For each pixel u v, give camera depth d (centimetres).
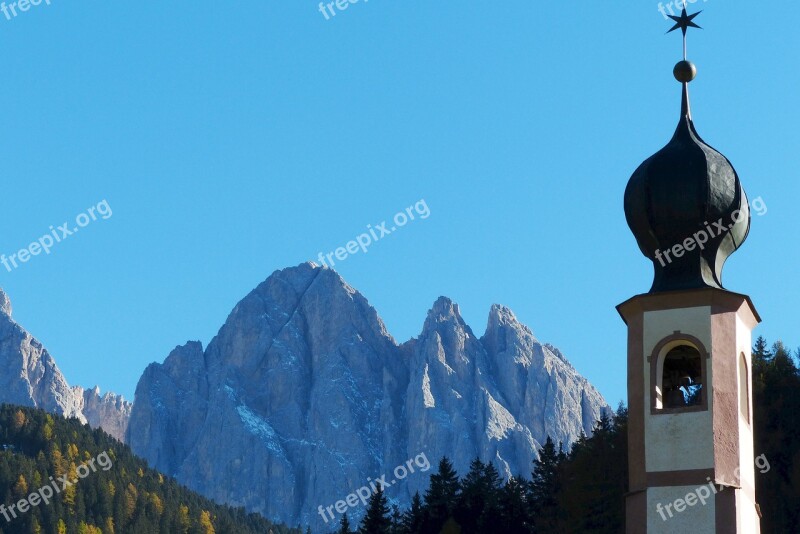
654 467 5006
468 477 13062
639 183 5316
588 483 10362
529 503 12256
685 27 5544
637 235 5362
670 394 5234
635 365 5147
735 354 5084
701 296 5119
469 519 12362
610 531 10106
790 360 10338
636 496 5003
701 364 5075
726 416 5003
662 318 5147
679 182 5244
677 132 5391
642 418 5075
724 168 5284
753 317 5288
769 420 9731
